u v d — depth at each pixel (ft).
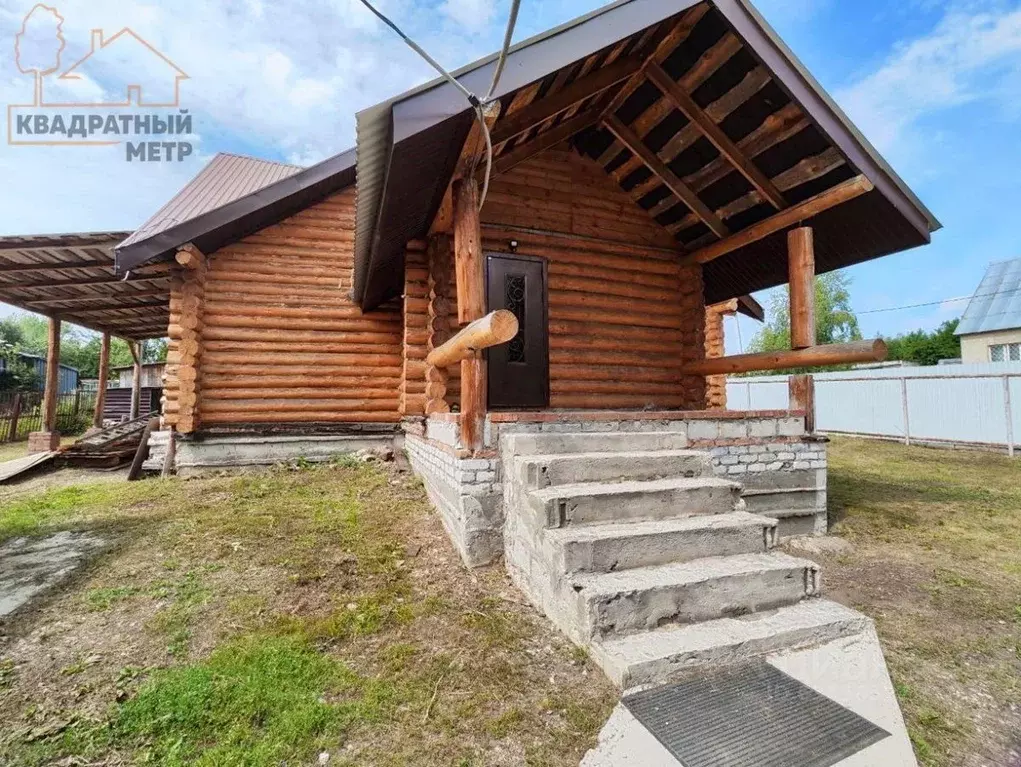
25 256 25.05
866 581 12.57
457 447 13.26
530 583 10.65
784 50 14.40
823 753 6.44
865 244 19.08
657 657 7.70
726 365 20.62
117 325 40.70
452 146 12.67
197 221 22.35
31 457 28.63
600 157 21.45
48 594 10.60
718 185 19.45
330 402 26.07
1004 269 69.87
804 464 16.92
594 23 12.64
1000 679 8.39
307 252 26.18
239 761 6.22
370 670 8.20
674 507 10.98
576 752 6.50
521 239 20.59
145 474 23.08
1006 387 35.99
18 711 7.06
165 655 8.46
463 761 6.34
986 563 13.83
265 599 10.46
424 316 21.03
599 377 21.71
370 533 14.47
